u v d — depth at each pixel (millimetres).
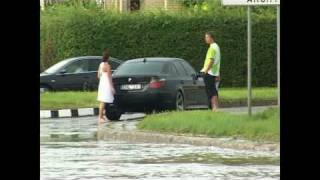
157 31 111938
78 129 65312
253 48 115875
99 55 110000
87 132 62562
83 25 109625
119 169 40094
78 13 110000
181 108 75438
